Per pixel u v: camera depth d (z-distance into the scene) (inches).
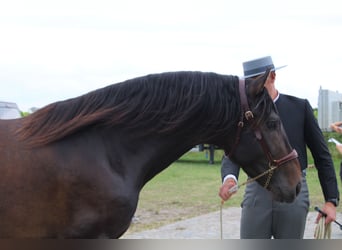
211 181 545.6
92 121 106.8
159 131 111.9
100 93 110.3
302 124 139.4
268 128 114.6
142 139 111.9
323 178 139.6
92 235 105.0
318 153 140.2
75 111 107.6
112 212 105.3
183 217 337.7
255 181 132.2
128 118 109.7
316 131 139.8
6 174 101.1
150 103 111.0
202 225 309.1
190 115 111.7
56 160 103.2
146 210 364.2
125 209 107.0
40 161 102.6
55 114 106.5
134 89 111.3
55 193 102.4
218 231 290.2
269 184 117.8
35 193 101.5
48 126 105.3
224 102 113.4
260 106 113.9
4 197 100.3
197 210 365.7
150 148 112.6
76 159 104.3
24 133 105.0
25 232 101.5
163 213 352.5
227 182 136.1
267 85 137.8
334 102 453.1
